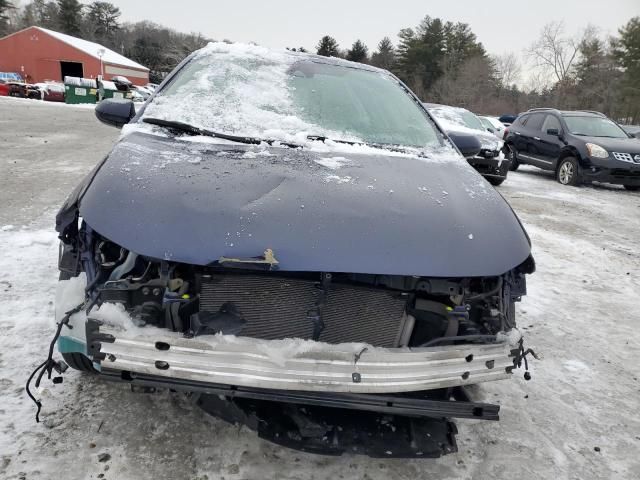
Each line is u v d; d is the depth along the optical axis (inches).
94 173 86.8
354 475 84.2
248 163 91.0
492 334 83.6
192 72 124.4
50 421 88.4
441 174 101.7
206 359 68.4
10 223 198.5
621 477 91.5
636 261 227.0
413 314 81.4
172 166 86.0
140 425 89.7
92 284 75.9
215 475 80.7
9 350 107.7
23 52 2046.0
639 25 1993.1
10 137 470.3
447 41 2586.1
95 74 2030.0
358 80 136.3
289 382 68.8
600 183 451.8
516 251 84.4
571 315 161.9
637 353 139.5
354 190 86.4
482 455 93.0
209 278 75.4
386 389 71.5
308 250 72.6
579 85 2110.0
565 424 105.0
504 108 2271.2
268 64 132.2
